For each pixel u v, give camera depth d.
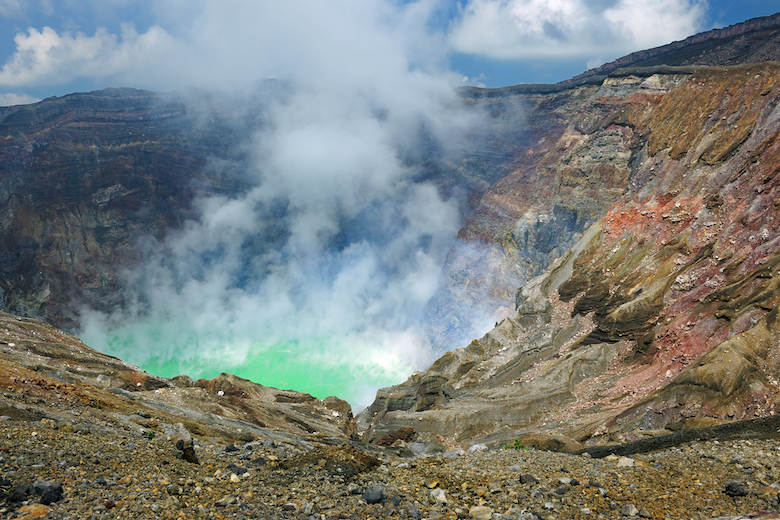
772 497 8.95
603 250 67.12
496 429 50.12
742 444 12.62
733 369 36.19
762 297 41.47
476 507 8.91
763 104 58.69
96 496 8.08
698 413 35.97
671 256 57.09
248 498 8.95
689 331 46.19
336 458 11.25
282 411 39.47
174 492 8.88
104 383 30.08
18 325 40.28
